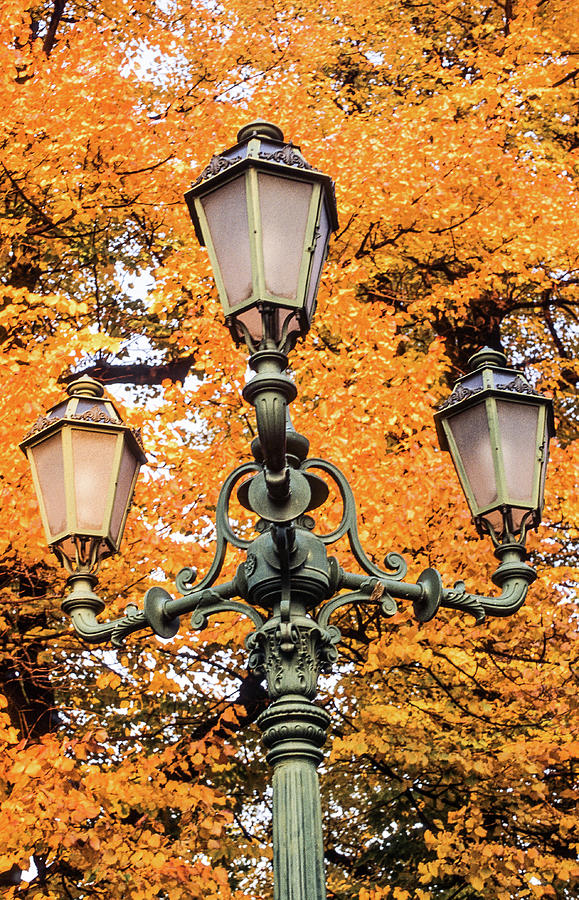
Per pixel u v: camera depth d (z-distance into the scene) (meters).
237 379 7.81
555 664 7.68
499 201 9.50
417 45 11.99
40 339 8.25
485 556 7.13
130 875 6.13
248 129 3.20
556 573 8.02
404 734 7.39
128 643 7.26
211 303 8.15
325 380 7.55
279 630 3.12
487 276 9.59
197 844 6.77
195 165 8.79
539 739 7.36
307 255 2.99
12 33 8.74
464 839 7.27
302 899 2.79
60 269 9.67
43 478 3.72
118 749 7.77
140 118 9.20
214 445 7.48
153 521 7.15
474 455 3.73
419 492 6.88
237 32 11.68
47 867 6.94
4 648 7.19
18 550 6.70
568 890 7.86
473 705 7.59
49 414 3.82
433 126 9.41
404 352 10.35
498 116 10.62
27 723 7.64
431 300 9.47
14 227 8.20
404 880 8.17
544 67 11.29
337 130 9.65
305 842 2.88
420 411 7.62
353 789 8.65
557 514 8.09
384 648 6.96
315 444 7.03
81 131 8.06
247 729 8.80
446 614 7.38
